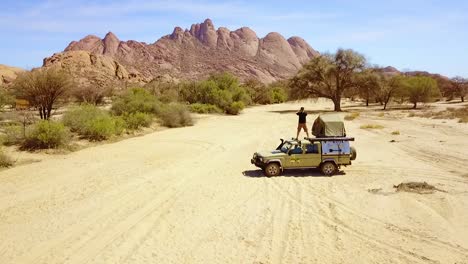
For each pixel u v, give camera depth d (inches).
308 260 312.7
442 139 1009.5
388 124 1457.9
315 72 2438.5
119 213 423.8
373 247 338.0
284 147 626.2
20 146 797.9
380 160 729.0
